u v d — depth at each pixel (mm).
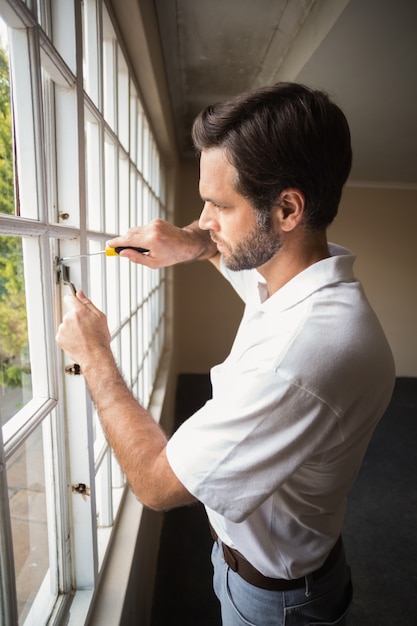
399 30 1294
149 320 1895
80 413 720
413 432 2934
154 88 1440
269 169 548
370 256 3928
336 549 824
